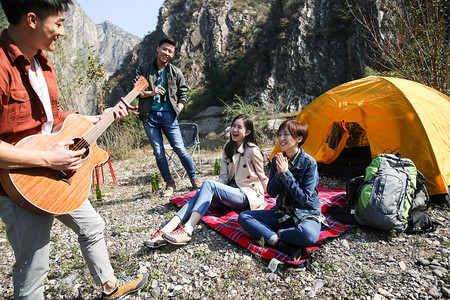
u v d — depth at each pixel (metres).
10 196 1.67
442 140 4.20
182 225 3.18
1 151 1.50
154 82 4.30
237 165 3.55
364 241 3.08
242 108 11.52
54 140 1.88
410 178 3.29
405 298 2.23
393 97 4.49
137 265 2.80
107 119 2.31
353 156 6.36
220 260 2.82
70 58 10.02
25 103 1.71
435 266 2.57
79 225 2.01
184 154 4.64
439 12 7.02
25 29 1.63
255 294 2.37
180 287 2.48
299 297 2.29
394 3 7.59
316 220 2.83
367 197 3.20
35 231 1.77
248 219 2.96
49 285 2.62
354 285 2.41
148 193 4.89
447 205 3.87
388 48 7.83
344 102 5.02
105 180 6.11
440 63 6.89
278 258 2.71
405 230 3.18
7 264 2.99
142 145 10.98
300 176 2.85
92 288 2.52
